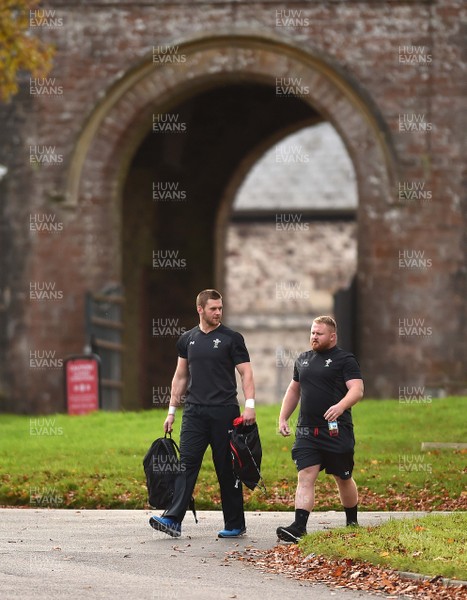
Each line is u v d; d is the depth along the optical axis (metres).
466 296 94.56
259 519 51.19
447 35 94.94
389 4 95.00
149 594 36.69
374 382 94.75
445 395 93.88
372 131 95.12
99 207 97.12
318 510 53.72
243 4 95.56
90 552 43.59
